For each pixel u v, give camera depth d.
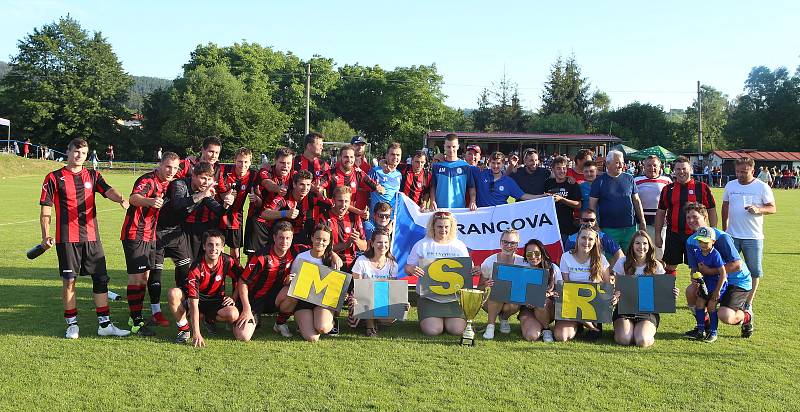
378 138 75.06
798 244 13.85
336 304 6.11
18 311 6.88
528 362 5.42
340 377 4.94
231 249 7.56
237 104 59.16
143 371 5.01
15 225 14.69
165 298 7.94
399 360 5.42
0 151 48.88
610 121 71.62
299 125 70.88
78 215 5.97
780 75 68.62
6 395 4.45
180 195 6.54
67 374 4.90
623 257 6.78
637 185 8.54
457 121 78.94
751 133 67.19
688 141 68.69
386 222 6.86
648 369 5.27
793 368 5.33
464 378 4.96
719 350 5.88
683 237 7.49
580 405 4.43
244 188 7.45
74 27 63.81
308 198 7.35
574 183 8.38
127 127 64.88
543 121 69.31
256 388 4.67
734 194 7.14
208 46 67.81
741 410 4.39
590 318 6.14
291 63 72.75
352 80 74.56
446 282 6.51
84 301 7.55
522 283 6.28
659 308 6.12
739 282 6.38
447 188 8.76
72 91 61.47
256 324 6.50
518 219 8.18
